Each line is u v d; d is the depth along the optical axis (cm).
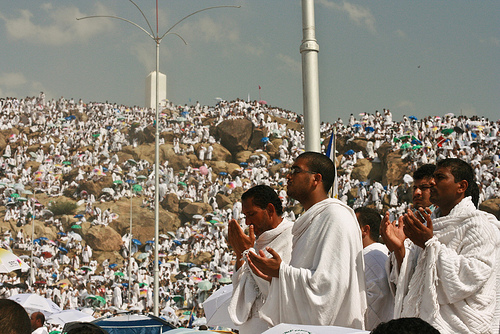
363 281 339
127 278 3956
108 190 5288
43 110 6756
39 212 4978
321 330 282
